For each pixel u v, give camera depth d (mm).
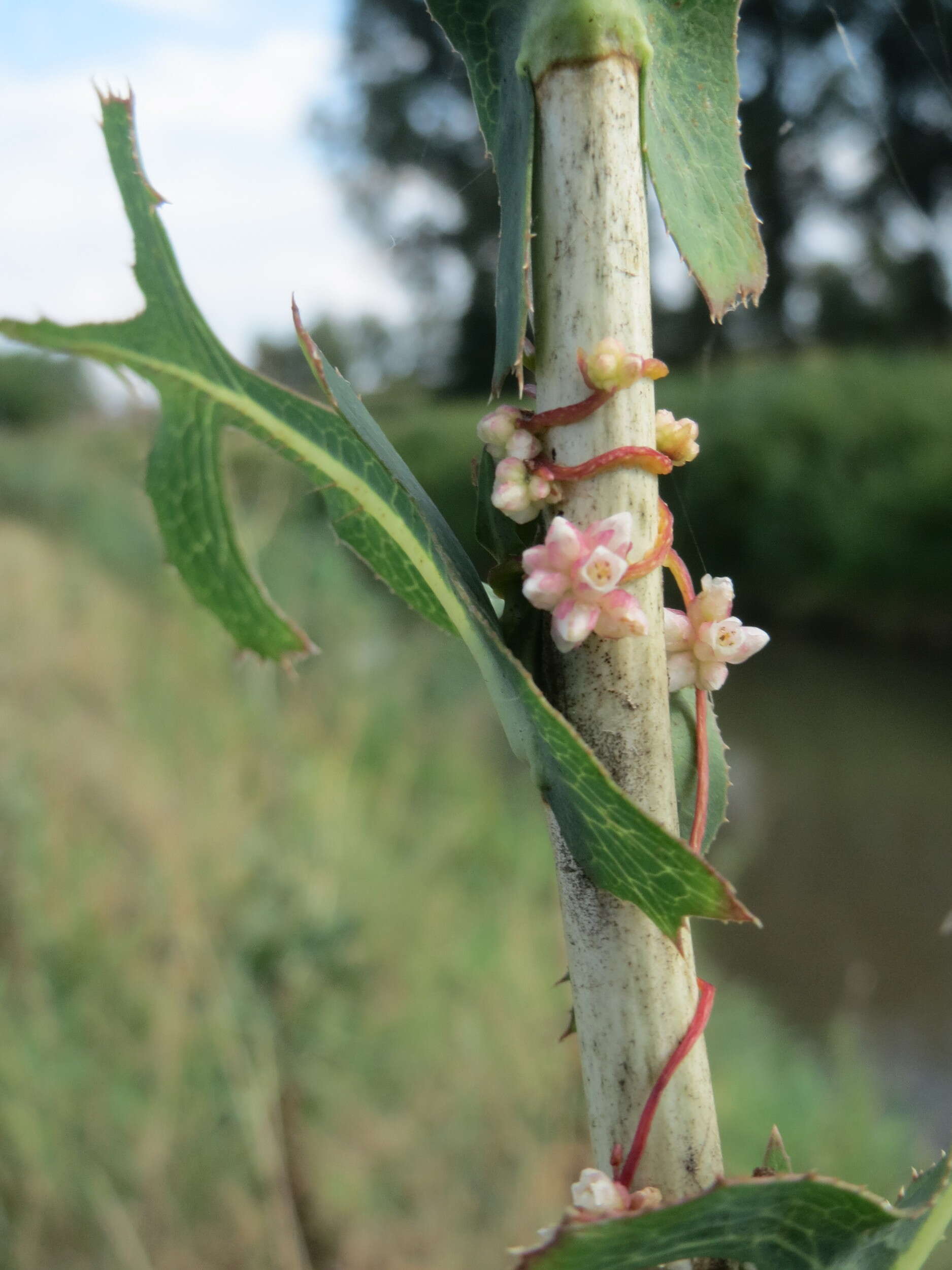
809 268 20484
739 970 6125
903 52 6414
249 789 5578
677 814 683
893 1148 4266
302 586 8008
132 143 653
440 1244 3455
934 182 16719
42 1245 3186
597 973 650
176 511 796
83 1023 3619
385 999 4105
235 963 3590
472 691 8836
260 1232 3238
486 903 5477
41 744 5672
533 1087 3936
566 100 642
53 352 722
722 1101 4312
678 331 14734
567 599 633
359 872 4852
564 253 647
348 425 653
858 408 13367
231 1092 3379
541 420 657
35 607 8219
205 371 715
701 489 14227
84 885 4250
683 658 748
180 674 7191
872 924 6430
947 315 19938
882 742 9180
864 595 12508
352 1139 3596
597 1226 492
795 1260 565
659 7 688
